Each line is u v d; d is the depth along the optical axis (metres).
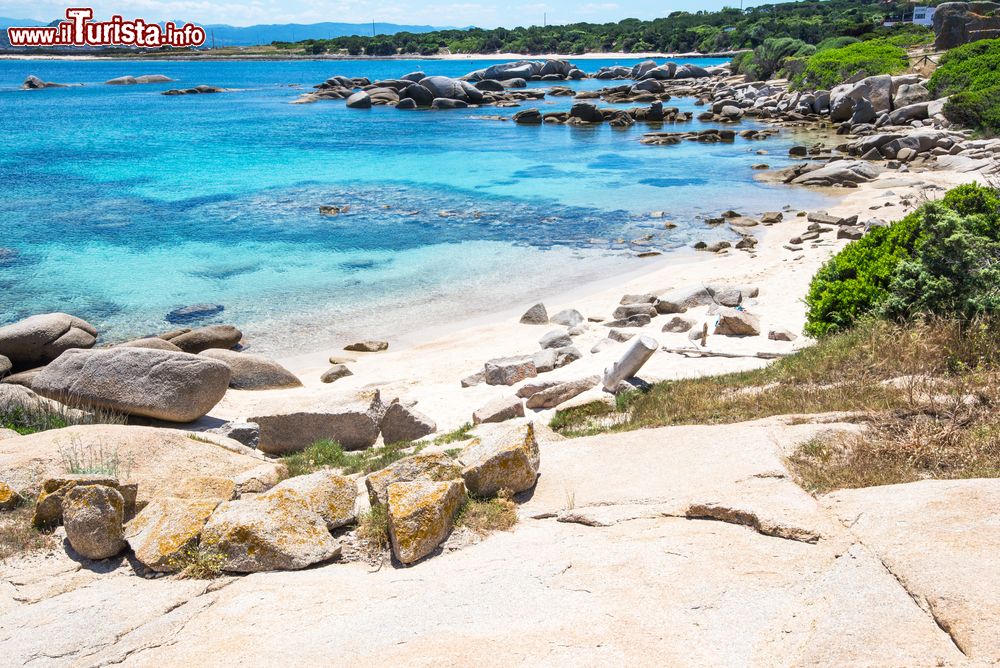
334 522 7.73
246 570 7.09
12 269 25.59
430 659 5.12
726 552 6.22
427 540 7.14
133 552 7.48
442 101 83.50
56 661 5.69
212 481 8.77
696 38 173.12
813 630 4.99
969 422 8.29
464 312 22.12
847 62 66.12
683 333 17.86
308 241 29.22
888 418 8.70
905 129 49.53
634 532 6.95
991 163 35.66
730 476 7.73
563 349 17.36
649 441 9.30
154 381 13.80
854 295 14.45
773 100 69.75
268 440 12.89
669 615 5.43
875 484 7.11
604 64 156.62
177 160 47.53
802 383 11.05
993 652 4.35
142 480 9.17
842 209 31.09
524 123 68.25
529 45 193.12
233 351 19.28
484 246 28.64
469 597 6.00
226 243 28.86
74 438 10.05
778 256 25.48
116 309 22.09
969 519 5.84
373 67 163.75
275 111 79.62
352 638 5.56
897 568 5.42
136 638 5.95
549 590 5.98
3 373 16.97
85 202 35.44
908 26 91.50
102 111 78.38
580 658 5.00
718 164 44.91
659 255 27.05
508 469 8.25
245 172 43.53
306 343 20.00
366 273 25.56
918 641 4.61
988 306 11.19
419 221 32.34
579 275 25.22
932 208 12.16
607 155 49.53
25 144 54.06
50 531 7.94
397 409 12.78
